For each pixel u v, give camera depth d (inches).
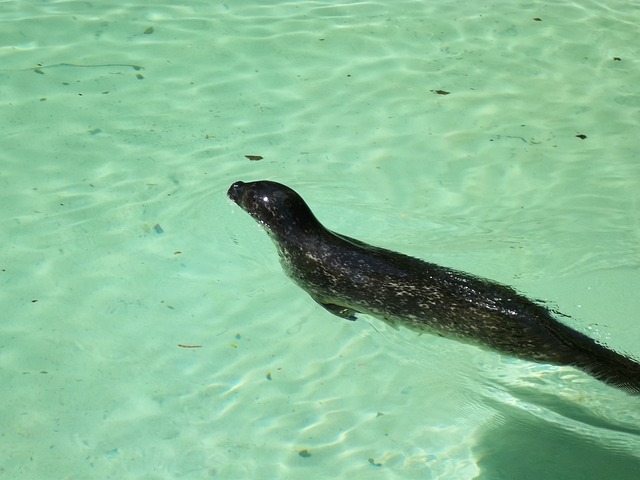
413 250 156.4
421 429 137.2
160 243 156.8
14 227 157.2
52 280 150.7
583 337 138.3
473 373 143.1
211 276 153.1
